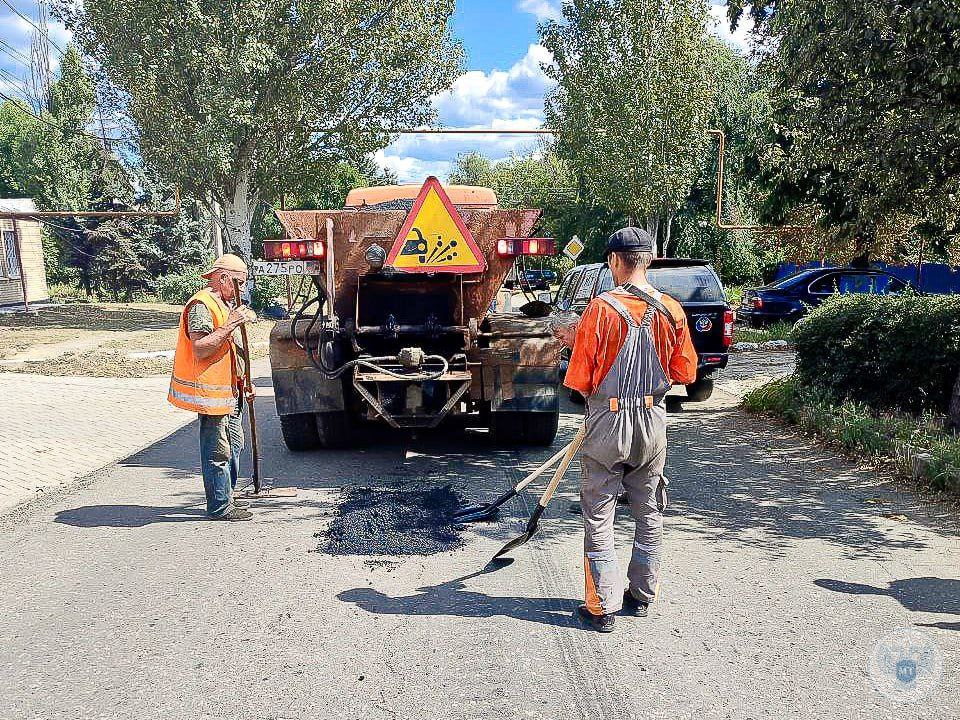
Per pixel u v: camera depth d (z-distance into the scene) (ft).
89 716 10.57
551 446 26.30
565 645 12.42
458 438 27.55
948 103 23.38
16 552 16.79
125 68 73.92
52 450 26.21
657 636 12.69
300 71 74.84
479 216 23.73
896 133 23.24
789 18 26.96
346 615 13.55
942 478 19.90
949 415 23.95
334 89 77.41
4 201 100.27
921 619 13.20
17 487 21.88
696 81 79.51
